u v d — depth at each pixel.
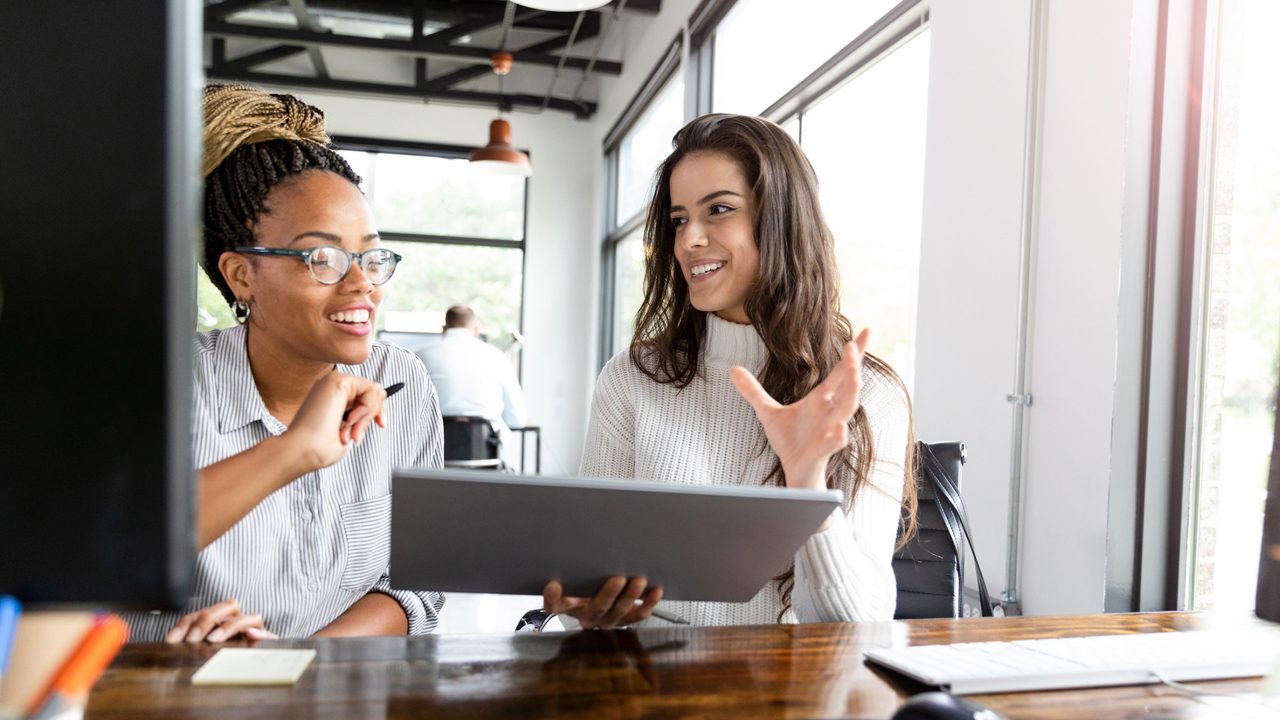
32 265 0.42
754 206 1.41
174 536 0.43
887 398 1.39
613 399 1.53
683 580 0.94
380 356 1.36
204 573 1.11
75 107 0.42
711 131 1.44
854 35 3.35
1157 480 1.83
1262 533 0.98
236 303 1.20
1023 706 0.75
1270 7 1.67
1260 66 1.68
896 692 0.77
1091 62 1.91
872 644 0.92
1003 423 2.17
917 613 1.51
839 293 1.51
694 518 0.86
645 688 0.76
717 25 4.93
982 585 1.54
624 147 7.37
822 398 1.04
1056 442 1.98
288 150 1.14
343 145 7.81
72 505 0.42
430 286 8.02
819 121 3.75
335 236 1.13
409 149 7.91
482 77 8.07
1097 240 1.88
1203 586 1.79
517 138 8.09
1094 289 1.88
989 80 2.27
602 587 0.94
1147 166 1.82
